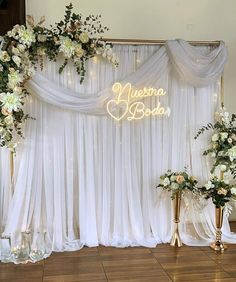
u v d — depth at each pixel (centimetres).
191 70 403
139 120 411
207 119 427
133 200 411
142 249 392
